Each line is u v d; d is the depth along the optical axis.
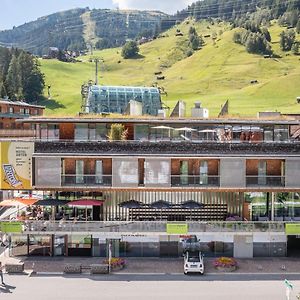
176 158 54.75
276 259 55.47
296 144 55.22
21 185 55.75
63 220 55.28
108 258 54.03
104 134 56.16
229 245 55.94
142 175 55.50
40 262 54.00
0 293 45.31
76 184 54.97
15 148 55.59
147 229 54.50
